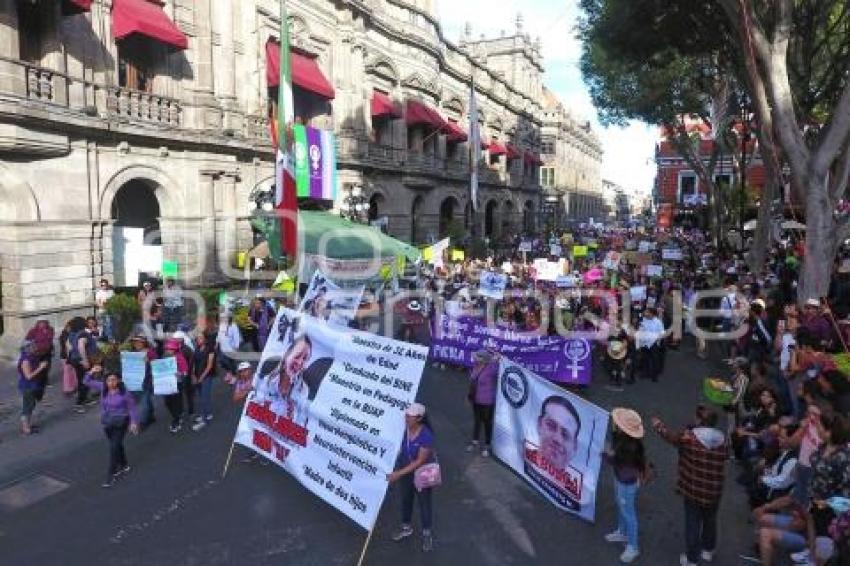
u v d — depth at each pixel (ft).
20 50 50.57
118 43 59.88
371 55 100.89
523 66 183.62
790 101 42.37
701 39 53.83
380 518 26.66
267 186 78.28
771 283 57.62
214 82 70.49
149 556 23.45
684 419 37.42
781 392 31.58
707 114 94.53
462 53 136.87
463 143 138.72
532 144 192.54
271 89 81.76
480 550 23.98
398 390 24.36
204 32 68.03
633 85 97.09
